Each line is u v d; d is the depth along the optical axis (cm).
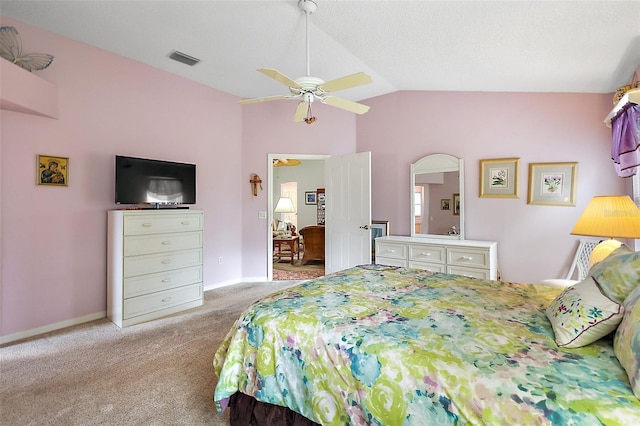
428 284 216
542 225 367
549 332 137
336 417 130
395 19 258
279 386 148
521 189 378
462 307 168
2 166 280
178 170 386
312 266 638
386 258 423
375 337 133
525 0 206
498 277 388
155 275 341
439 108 434
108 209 348
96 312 340
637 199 290
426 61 335
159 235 344
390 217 477
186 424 176
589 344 125
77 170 324
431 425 106
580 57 270
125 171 338
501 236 390
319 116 512
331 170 498
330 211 501
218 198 468
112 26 295
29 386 212
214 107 459
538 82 340
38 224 301
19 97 263
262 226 508
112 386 212
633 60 264
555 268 360
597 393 94
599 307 125
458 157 418
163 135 397
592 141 344
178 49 340
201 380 220
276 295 192
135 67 369
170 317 344
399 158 468
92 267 337
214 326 319
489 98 398
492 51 285
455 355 117
